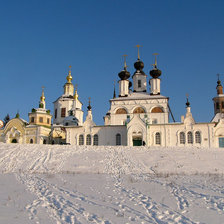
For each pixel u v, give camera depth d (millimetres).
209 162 36438
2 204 16203
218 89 83625
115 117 68375
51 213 14781
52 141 75562
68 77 92188
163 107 67188
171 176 26672
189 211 15336
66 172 31016
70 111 83812
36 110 79375
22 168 34062
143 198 17891
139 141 62594
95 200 17438
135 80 77562
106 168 33656
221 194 18703
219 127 62438
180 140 61750
